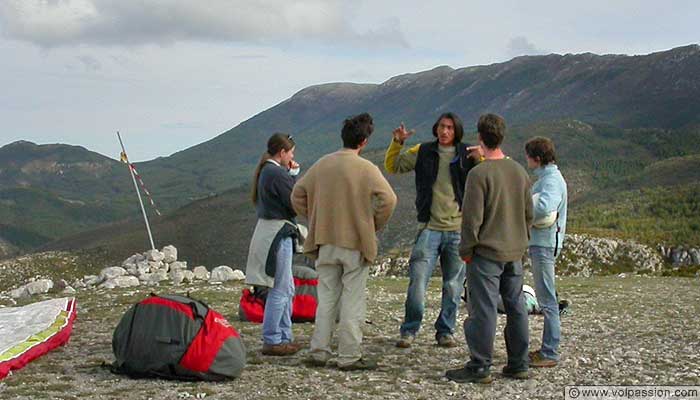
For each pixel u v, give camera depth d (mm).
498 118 7691
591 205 147125
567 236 85062
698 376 7938
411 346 9594
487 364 7637
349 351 8133
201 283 18531
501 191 7523
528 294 13312
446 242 9266
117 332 7734
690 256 82062
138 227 186750
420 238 9305
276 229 8844
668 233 91562
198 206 189625
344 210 8086
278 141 9078
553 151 8250
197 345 7461
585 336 10758
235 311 13031
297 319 11727
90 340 9930
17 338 8773
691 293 17578
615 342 10195
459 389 7387
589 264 79125
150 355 7492
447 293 9508
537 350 8734
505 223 7555
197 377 7477
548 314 8430
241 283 18531
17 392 6988
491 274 7582
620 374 8047
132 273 19203
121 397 6859
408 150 9562
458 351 9320
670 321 12453
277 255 8797
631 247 82938
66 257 131125
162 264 19750
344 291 8188
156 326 7559
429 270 9344
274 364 8461
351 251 8094
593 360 8812
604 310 14094
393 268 63906
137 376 7625
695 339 10414
